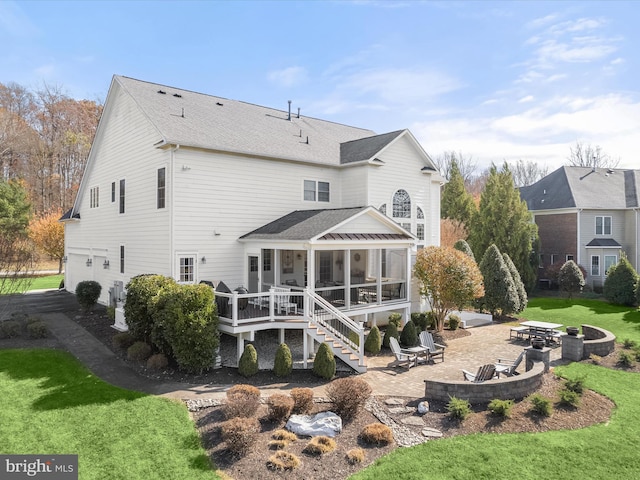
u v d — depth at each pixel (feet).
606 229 110.73
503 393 33.81
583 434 28.58
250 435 25.39
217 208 55.93
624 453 26.03
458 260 57.93
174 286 43.04
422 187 76.43
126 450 25.50
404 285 60.75
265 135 65.57
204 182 54.70
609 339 50.06
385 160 69.26
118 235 66.74
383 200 69.26
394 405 33.37
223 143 55.98
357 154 69.10
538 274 116.47
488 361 47.44
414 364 45.50
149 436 27.17
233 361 44.21
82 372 39.45
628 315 74.49
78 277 85.81
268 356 46.52
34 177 164.55
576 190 113.29
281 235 52.47
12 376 37.83
